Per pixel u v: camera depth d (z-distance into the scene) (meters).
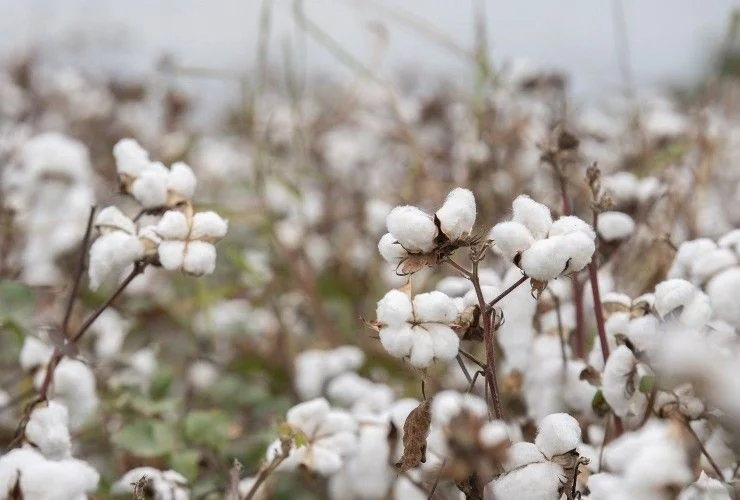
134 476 2.11
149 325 2.77
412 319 1.79
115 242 1.96
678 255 1.98
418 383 2.61
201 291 2.96
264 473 1.98
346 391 2.54
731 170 3.52
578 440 1.77
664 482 1.69
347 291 3.46
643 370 1.90
